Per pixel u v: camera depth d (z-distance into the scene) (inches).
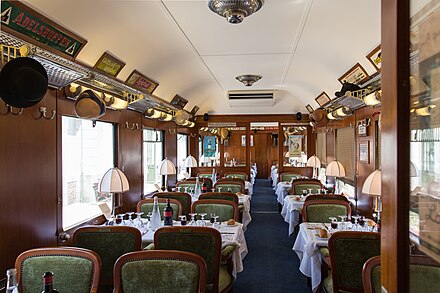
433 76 34.2
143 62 166.4
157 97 211.8
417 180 34.2
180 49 170.4
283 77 251.3
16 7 86.2
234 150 397.1
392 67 35.5
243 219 236.7
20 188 99.7
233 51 176.6
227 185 262.8
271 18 128.9
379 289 80.2
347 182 233.0
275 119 346.0
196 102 319.0
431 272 34.1
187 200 194.1
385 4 37.3
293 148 346.9
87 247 109.1
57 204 118.6
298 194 262.1
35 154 106.4
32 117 105.3
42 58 87.5
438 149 34.5
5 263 93.3
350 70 174.7
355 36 137.8
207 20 131.0
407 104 34.1
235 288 148.9
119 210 178.2
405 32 34.1
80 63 118.0
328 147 288.7
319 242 125.0
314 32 143.9
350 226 146.8
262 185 533.3
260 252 202.4
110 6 110.7
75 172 143.1
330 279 115.4
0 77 75.1
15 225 97.4
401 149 34.1
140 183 207.6
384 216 38.0
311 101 305.6
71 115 127.3
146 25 131.5
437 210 34.3
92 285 78.2
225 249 122.9
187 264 75.0
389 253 36.5
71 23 106.7
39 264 79.2
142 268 75.4
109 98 147.3
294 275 164.6
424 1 33.8
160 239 109.4
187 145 347.3
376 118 173.9
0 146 92.0
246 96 317.7
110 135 176.7
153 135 249.4
